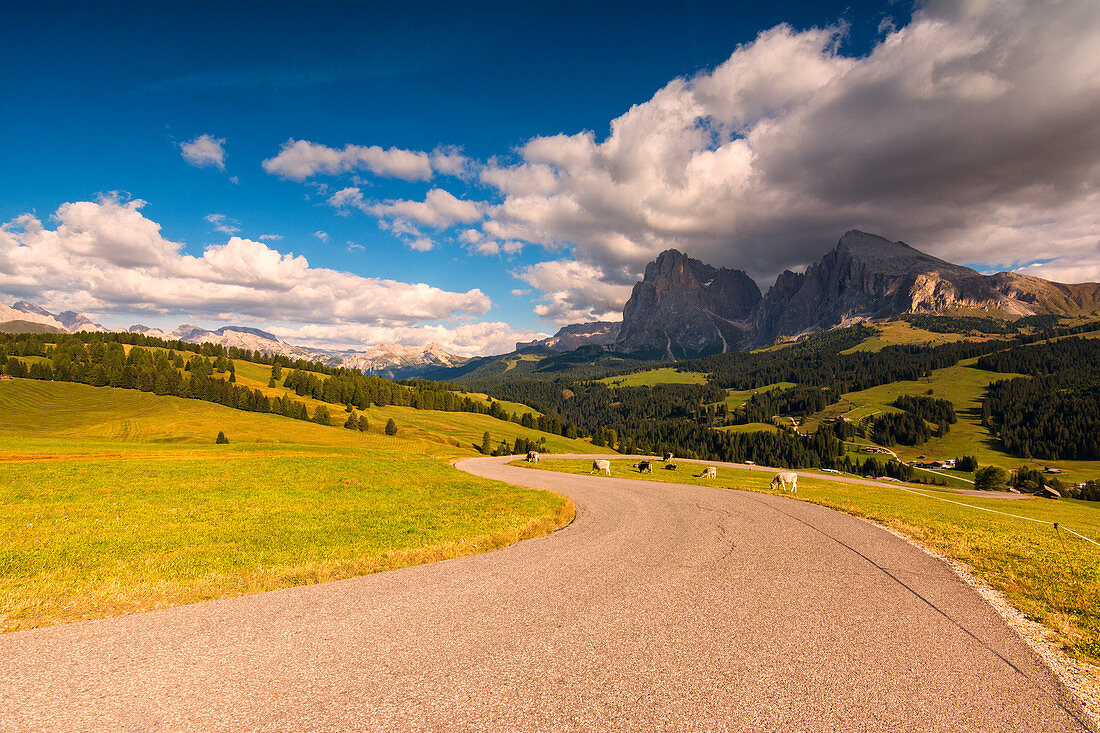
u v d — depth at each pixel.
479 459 89.12
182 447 52.22
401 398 191.38
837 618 8.85
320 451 55.44
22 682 5.86
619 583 10.84
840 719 5.54
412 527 17.39
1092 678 6.80
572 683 6.18
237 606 8.90
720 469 71.06
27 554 12.05
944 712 5.77
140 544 13.57
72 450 41.84
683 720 5.40
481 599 9.55
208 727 5.02
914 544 16.20
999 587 11.26
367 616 8.45
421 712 5.41
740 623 8.48
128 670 6.24
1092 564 13.91
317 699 5.63
